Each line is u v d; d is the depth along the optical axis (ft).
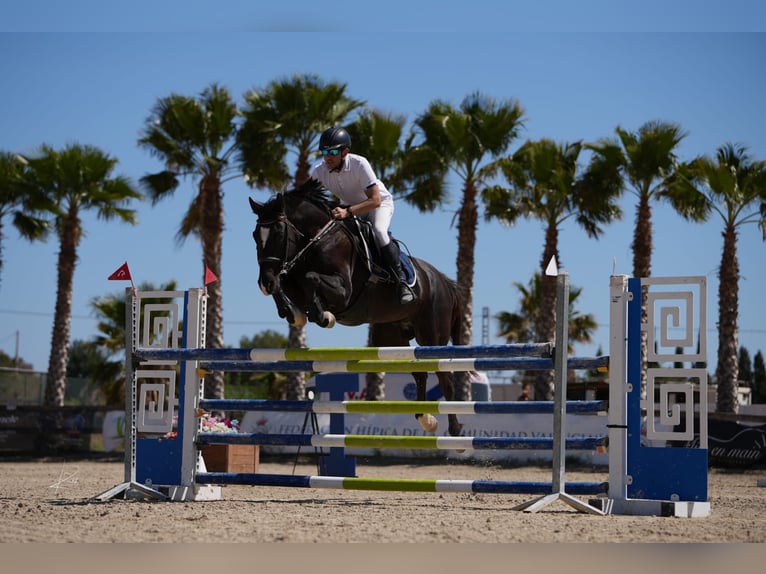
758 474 72.49
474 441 33.88
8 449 97.86
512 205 106.11
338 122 100.68
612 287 33.27
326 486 35.04
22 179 108.99
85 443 98.89
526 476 66.74
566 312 32.65
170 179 102.06
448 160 100.53
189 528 26.96
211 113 99.91
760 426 76.69
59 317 110.73
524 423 82.84
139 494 37.37
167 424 37.91
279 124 96.73
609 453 32.96
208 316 101.55
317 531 26.23
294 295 33.37
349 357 34.27
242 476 36.63
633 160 97.86
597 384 79.82
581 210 104.06
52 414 98.94
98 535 25.43
